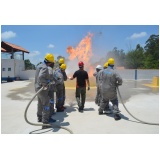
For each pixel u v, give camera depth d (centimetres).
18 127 546
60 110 718
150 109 764
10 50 2920
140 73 2847
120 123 581
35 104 865
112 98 636
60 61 734
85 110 739
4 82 2397
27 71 2984
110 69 634
